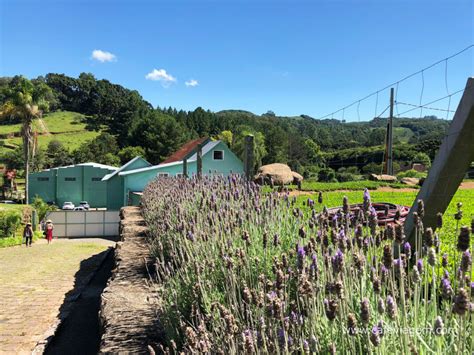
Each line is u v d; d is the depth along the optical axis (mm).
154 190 13914
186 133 94500
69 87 152625
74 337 7812
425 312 2135
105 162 84062
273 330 2229
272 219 4531
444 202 4023
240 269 3473
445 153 3912
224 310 2430
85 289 12500
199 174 10359
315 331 2191
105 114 142875
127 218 13609
